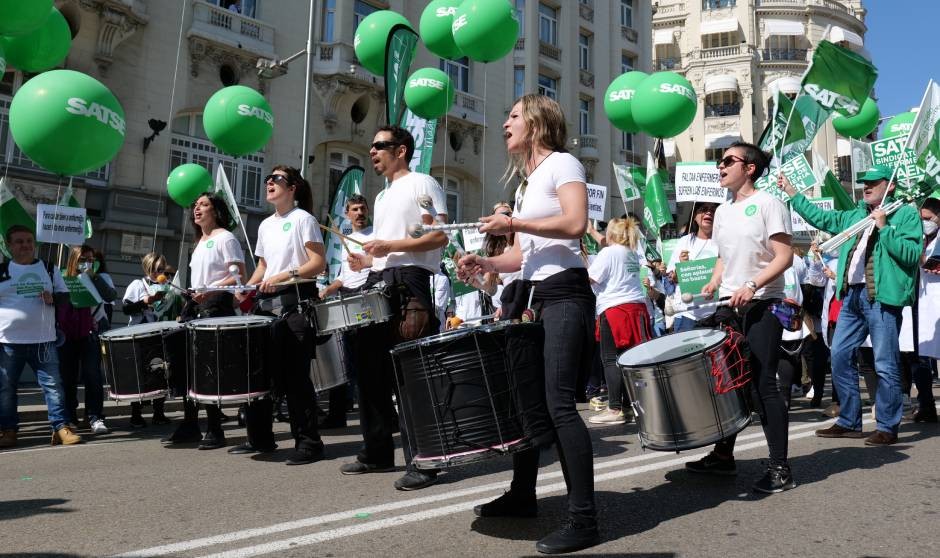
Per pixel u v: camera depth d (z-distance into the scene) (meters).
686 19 38.25
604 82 27.39
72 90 6.04
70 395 6.97
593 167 26.25
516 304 3.01
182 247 15.44
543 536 2.94
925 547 2.72
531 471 3.22
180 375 5.54
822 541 2.81
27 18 6.10
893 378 4.95
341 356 6.07
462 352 2.81
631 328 6.39
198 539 2.98
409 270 4.17
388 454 4.47
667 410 3.33
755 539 2.84
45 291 6.12
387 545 2.84
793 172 7.81
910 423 6.01
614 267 6.47
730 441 4.02
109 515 3.43
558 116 3.15
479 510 3.25
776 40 37.31
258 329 4.85
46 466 4.93
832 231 5.48
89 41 14.20
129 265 14.67
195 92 15.91
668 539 2.86
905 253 4.83
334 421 6.73
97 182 14.37
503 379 2.82
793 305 3.81
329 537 2.96
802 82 7.84
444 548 2.79
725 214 4.16
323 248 4.92
